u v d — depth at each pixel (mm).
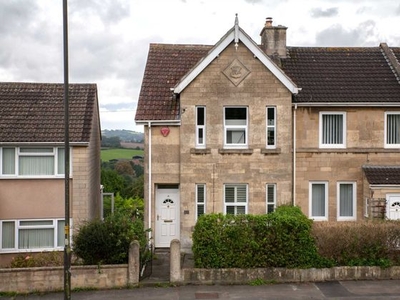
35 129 19000
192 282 15000
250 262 15203
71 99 20609
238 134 19500
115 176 43656
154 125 19391
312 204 20016
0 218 18656
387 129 20125
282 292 14211
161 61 21672
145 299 13711
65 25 12797
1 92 20578
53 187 19078
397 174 19125
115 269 14742
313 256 15273
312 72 21219
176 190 19984
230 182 19203
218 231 15203
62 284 14602
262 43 22547
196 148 19172
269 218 15328
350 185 20078
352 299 13578
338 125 20109
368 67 21625
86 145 18938
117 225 15312
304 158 19766
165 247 19938
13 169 18859
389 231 15453
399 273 15375
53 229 19109
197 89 19078
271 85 19156
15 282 14461
